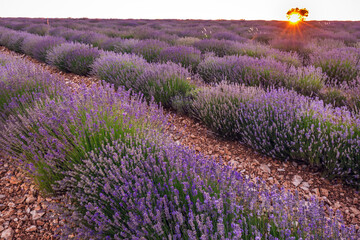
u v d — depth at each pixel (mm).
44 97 4051
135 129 3041
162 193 2176
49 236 2365
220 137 4504
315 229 1755
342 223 1713
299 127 3619
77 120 3021
